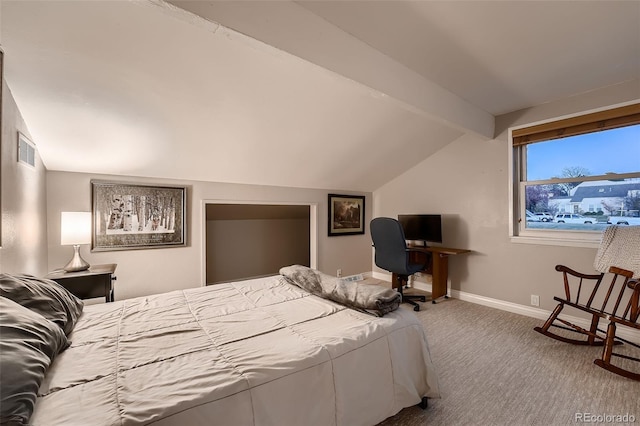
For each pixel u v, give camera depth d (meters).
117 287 2.88
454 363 2.12
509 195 3.20
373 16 1.62
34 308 1.29
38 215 2.33
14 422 0.72
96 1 1.40
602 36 1.80
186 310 1.75
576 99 2.71
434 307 3.36
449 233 3.80
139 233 2.97
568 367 2.05
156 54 1.75
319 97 2.44
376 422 1.34
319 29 1.62
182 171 3.07
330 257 4.41
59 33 1.53
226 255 4.66
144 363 1.15
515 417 1.58
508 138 3.19
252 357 1.19
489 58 2.07
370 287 1.91
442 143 3.74
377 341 1.43
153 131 2.42
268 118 2.56
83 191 2.73
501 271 3.29
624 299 2.49
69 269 2.31
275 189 3.84
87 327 1.49
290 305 1.85
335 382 1.22
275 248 5.16
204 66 1.90
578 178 2.78
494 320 2.95
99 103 2.05
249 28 1.36
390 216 4.60
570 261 2.78
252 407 0.99
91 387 0.98
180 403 0.90
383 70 2.00
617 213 2.57
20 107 1.93
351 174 4.06
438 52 1.99
